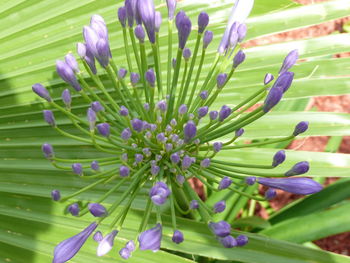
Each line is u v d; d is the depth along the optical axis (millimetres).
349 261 288
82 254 319
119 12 257
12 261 329
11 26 377
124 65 359
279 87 224
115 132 261
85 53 250
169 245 310
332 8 352
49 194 344
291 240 417
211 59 354
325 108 674
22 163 356
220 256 301
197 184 614
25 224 337
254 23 357
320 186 226
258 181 237
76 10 374
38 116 360
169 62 273
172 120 258
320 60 346
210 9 361
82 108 355
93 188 342
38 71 367
